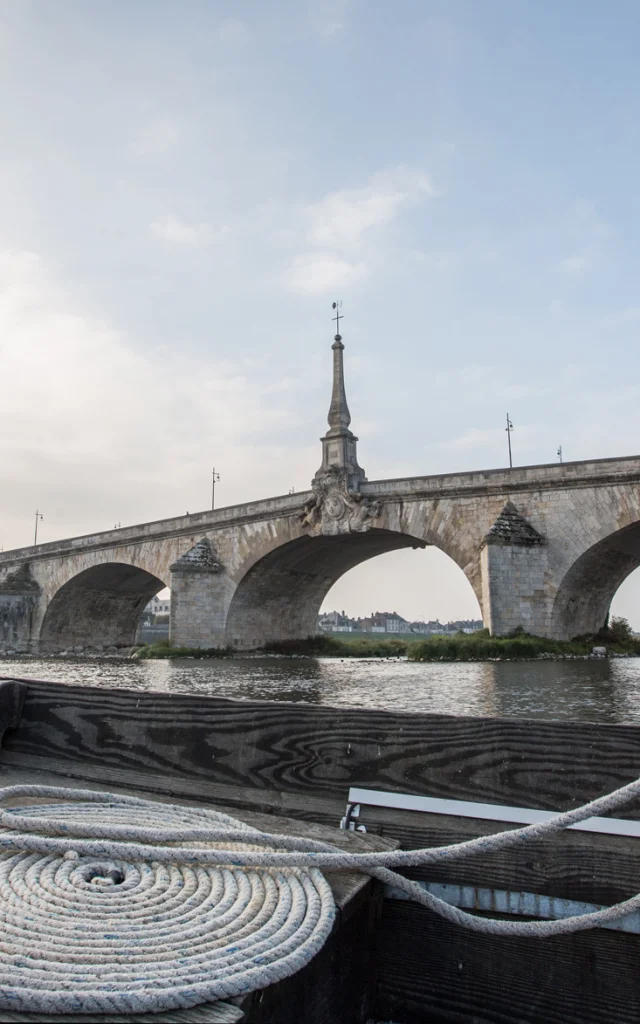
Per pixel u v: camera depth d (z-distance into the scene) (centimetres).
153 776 511
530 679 2831
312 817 438
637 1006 340
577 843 370
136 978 254
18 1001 239
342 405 4834
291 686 2925
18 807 420
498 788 410
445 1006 371
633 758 385
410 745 436
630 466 3641
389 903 395
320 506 4753
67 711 561
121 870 356
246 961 267
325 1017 322
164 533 5781
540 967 361
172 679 3319
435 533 4309
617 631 5053
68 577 6556
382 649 6150
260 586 5528
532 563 3847
